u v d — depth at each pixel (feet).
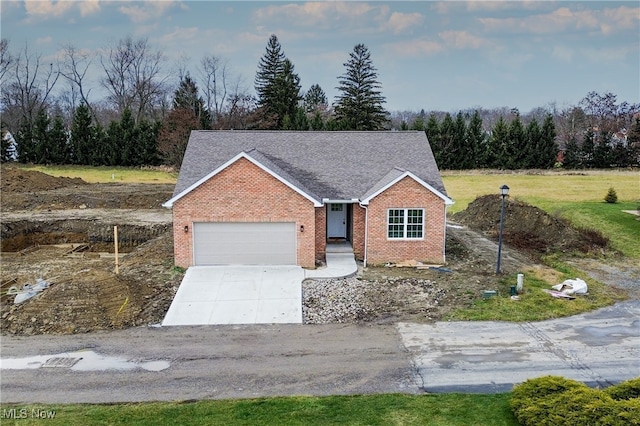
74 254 93.76
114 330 55.52
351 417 38.78
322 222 78.43
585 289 66.85
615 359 48.83
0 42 236.43
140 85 261.44
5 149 193.67
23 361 48.42
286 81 232.32
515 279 71.77
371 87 223.92
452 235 99.30
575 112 279.90
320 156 86.17
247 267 74.33
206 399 41.68
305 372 46.32
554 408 35.17
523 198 135.85
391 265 77.71
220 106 265.95
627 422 32.30
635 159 200.75
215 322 57.52
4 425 37.58
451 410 39.65
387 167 84.43
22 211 118.73
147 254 82.69
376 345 51.88
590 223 106.32
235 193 73.31
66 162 194.70
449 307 61.72
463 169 199.41
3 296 66.49
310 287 67.87
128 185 154.40
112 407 40.37
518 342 52.65
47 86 254.47
